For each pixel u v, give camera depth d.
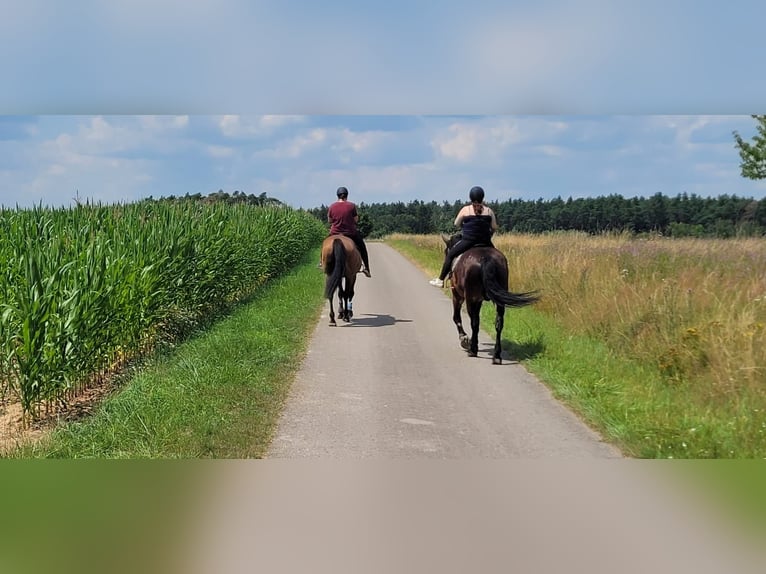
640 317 9.79
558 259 16.27
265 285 18.45
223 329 11.13
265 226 19.81
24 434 6.82
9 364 7.31
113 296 8.30
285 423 6.80
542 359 9.45
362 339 11.35
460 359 9.92
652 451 5.86
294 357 9.73
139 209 14.37
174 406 6.93
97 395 8.16
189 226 12.68
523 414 7.20
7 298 8.04
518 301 9.22
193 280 11.76
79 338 7.51
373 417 7.05
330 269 12.83
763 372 7.15
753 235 20.00
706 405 6.95
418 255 33.69
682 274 11.91
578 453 6.00
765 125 26.03
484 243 10.30
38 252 8.36
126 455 5.71
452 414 7.20
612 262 14.66
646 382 7.92
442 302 16.45
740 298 9.70
